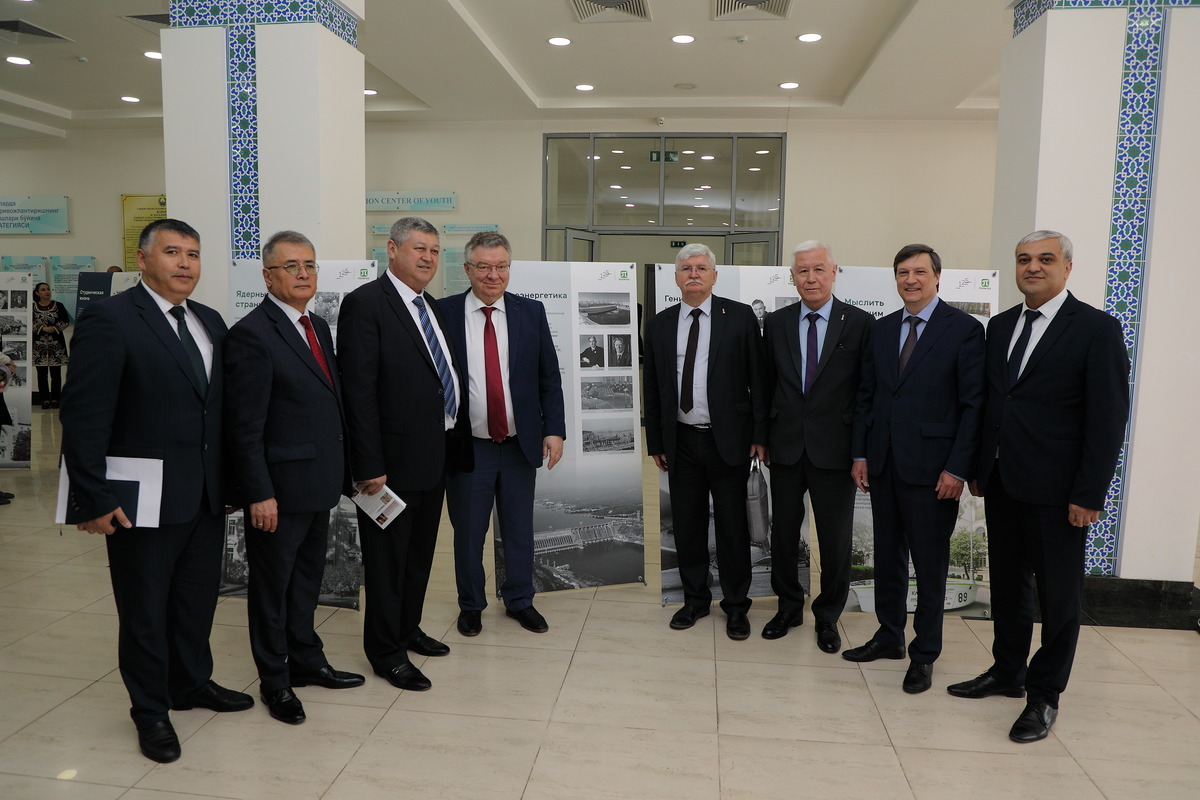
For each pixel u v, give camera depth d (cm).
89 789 240
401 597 317
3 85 898
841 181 966
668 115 954
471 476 363
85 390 237
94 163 1097
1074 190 402
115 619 382
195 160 429
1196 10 388
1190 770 260
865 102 867
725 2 623
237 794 239
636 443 431
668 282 407
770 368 369
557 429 376
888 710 299
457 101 901
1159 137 395
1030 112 413
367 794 240
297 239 278
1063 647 279
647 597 426
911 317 321
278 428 277
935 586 313
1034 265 275
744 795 242
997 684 311
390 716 289
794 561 372
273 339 274
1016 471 280
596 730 281
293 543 285
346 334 301
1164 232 398
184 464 255
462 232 1018
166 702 263
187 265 252
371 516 301
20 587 425
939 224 957
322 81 422
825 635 357
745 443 366
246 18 420
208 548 276
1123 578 414
